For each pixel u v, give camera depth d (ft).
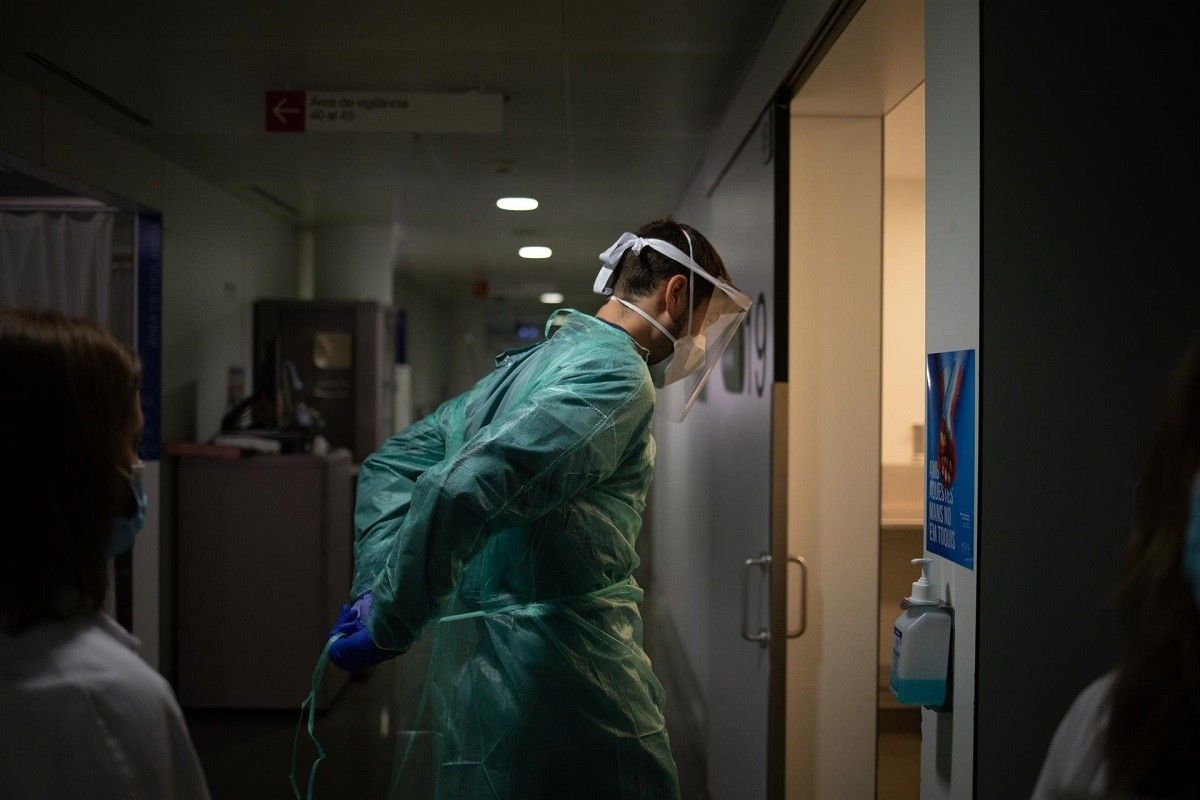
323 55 9.12
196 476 13.15
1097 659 3.74
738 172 9.51
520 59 9.22
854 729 8.36
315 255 20.35
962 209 3.87
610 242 22.48
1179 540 1.92
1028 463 3.71
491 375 4.82
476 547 3.65
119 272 12.94
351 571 14.64
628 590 4.49
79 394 2.49
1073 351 3.71
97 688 2.39
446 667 4.36
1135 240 3.70
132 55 9.06
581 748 4.14
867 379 8.30
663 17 8.04
